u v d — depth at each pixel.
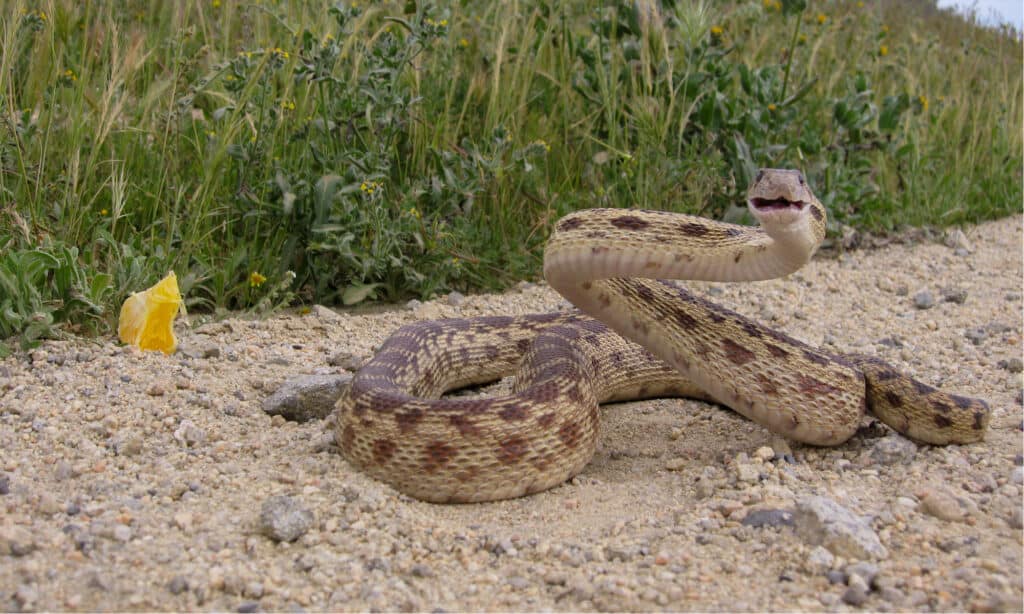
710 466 1.03
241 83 1.33
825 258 1.63
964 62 2.38
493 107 1.45
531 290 1.41
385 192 1.38
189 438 1.03
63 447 1.01
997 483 0.99
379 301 1.38
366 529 0.94
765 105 1.55
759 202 0.98
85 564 0.89
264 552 0.91
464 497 0.99
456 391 1.21
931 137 2.02
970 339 1.31
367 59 1.38
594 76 1.57
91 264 1.22
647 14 1.50
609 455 1.08
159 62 1.45
